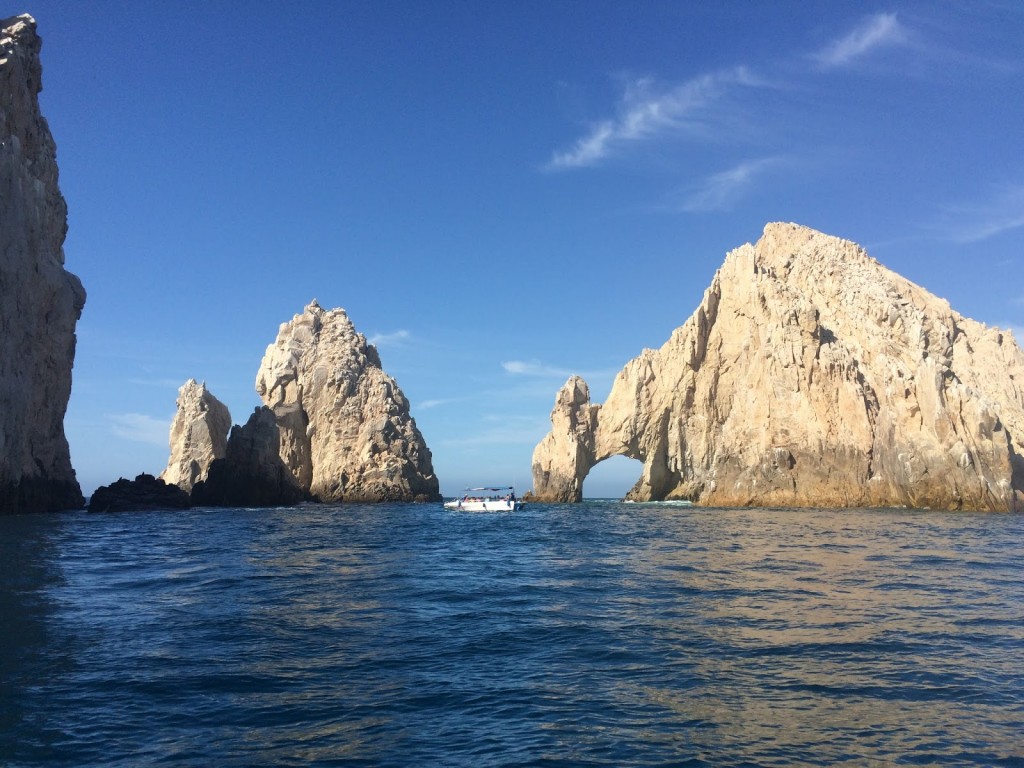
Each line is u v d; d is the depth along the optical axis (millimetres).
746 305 108250
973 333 111125
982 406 83125
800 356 95000
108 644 16328
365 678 13875
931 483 82500
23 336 65312
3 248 62406
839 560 32750
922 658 15008
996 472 81062
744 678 13758
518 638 17047
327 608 20984
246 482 100125
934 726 11297
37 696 12664
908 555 34875
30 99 74125
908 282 116250
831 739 10805
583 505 109625
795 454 91812
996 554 35250
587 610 20562
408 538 49062
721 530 53719
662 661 14961
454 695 12875
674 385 116438
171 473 118938
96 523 59375
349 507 102875
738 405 101125
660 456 118750
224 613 20094
